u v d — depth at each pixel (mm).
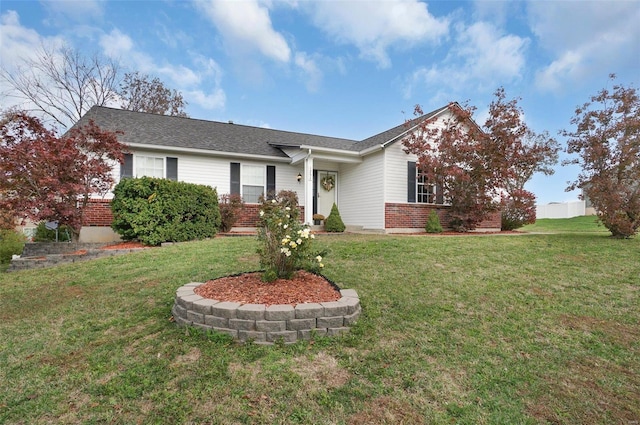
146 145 10703
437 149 11367
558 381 2840
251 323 3346
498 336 3617
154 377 2750
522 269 6051
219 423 2225
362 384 2680
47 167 7977
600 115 9320
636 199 9125
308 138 15875
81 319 4105
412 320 3922
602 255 7082
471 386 2717
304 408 2385
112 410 2359
